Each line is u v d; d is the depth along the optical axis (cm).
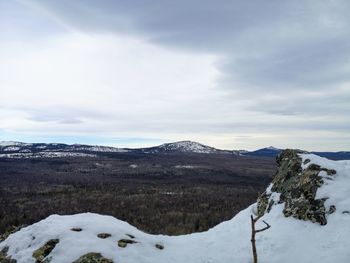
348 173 1667
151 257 1402
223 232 1728
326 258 1265
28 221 5619
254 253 1212
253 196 8250
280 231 1516
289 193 1723
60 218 1641
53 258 1328
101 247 1365
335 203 1497
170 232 4431
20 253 1430
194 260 1454
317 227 1452
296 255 1348
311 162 1794
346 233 1341
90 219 1596
